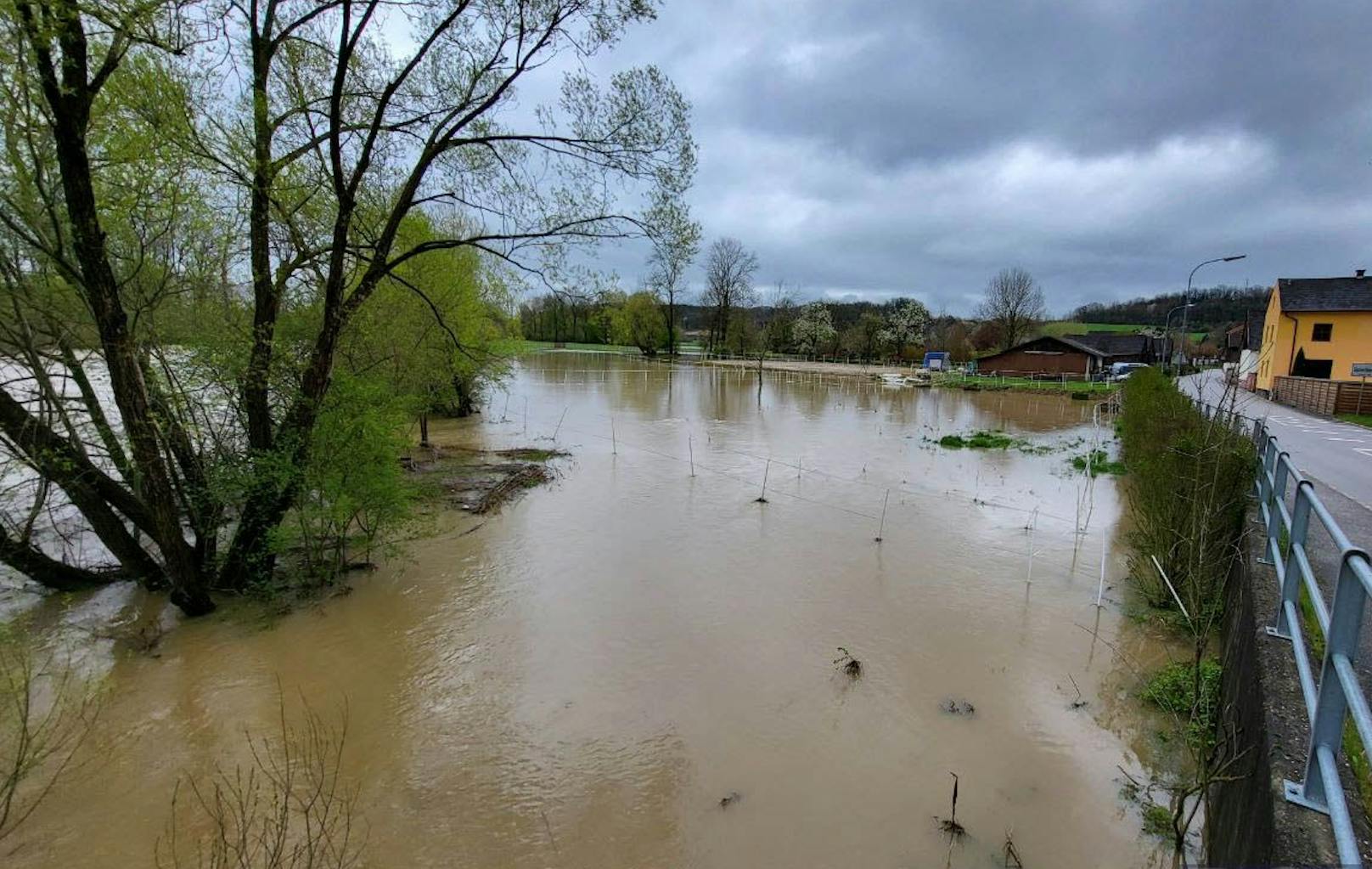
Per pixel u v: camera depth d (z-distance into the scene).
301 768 4.80
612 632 6.87
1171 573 7.16
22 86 5.58
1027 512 11.45
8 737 4.98
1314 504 3.24
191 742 5.11
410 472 13.73
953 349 60.44
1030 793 4.52
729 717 5.41
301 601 7.61
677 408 27.16
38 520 9.20
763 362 62.97
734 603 7.54
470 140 8.10
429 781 4.68
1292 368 31.19
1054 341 49.53
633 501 11.95
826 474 14.34
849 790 4.57
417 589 7.98
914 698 5.65
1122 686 5.82
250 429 7.67
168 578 7.68
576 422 22.31
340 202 7.47
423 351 14.32
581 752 5.00
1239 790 3.27
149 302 7.02
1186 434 7.57
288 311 9.89
